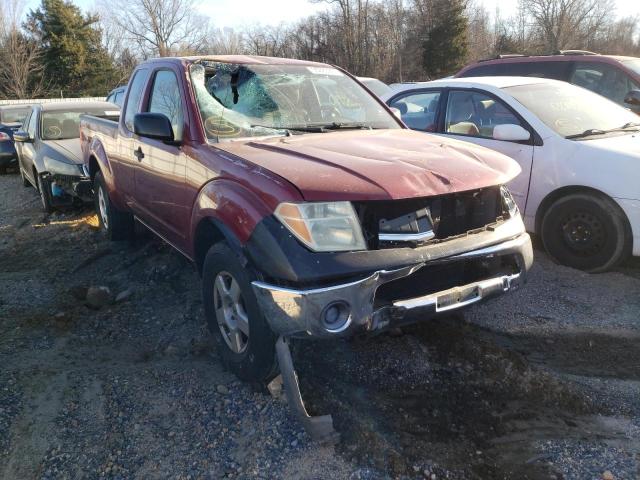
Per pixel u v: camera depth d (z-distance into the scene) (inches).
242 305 129.9
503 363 142.0
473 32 1989.4
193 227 144.6
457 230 129.3
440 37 1604.3
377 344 150.9
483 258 127.8
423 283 124.9
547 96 232.1
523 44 1897.1
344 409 124.3
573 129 214.7
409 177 119.5
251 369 127.9
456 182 123.0
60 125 353.7
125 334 166.1
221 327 139.3
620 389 133.5
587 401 128.7
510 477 105.9
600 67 320.2
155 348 157.2
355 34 1583.4
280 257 110.7
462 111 245.3
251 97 167.3
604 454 111.3
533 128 215.3
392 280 115.0
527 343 155.6
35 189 403.5
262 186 118.9
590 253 201.5
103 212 256.2
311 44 1713.8
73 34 1763.0
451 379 137.2
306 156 130.5
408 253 115.9
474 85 242.2
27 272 219.9
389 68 1540.4
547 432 118.6
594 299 180.7
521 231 140.3
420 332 157.5
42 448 115.3
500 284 132.6
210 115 156.3
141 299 190.1
